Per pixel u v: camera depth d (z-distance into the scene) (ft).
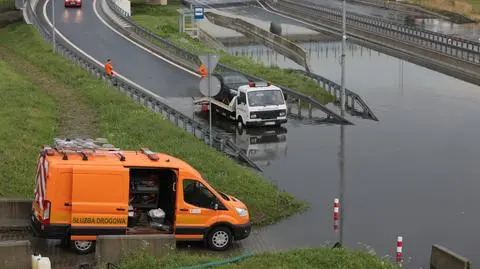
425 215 121.90
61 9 356.59
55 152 91.56
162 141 151.64
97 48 276.82
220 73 213.25
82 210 89.15
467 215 122.01
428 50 293.02
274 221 115.44
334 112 204.23
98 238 85.10
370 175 145.18
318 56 313.12
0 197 109.09
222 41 359.87
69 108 181.78
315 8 423.64
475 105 216.13
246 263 84.17
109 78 215.10
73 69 226.99
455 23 416.26
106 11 345.72
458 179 142.72
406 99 225.56
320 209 123.44
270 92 189.88
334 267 84.17
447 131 183.52
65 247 92.22
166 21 356.59
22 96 183.93
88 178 89.15
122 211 90.27
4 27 318.04
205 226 95.30
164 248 86.94
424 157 159.12
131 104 183.73
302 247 99.91
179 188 93.86
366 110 204.64
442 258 91.86
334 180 141.59
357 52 322.34
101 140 98.32
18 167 124.47
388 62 295.89
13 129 149.59
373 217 120.16
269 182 136.36
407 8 449.89
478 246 108.27
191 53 255.29
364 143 171.83
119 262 83.97
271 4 461.78
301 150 165.89
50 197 88.69
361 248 105.40
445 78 261.24
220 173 131.44
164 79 235.81
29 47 269.03
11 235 96.53
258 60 295.89
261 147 169.07
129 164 91.04
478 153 162.20
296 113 207.10
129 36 297.94
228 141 157.69
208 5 457.27
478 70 262.67
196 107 206.39
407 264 101.04
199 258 86.22
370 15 428.15
